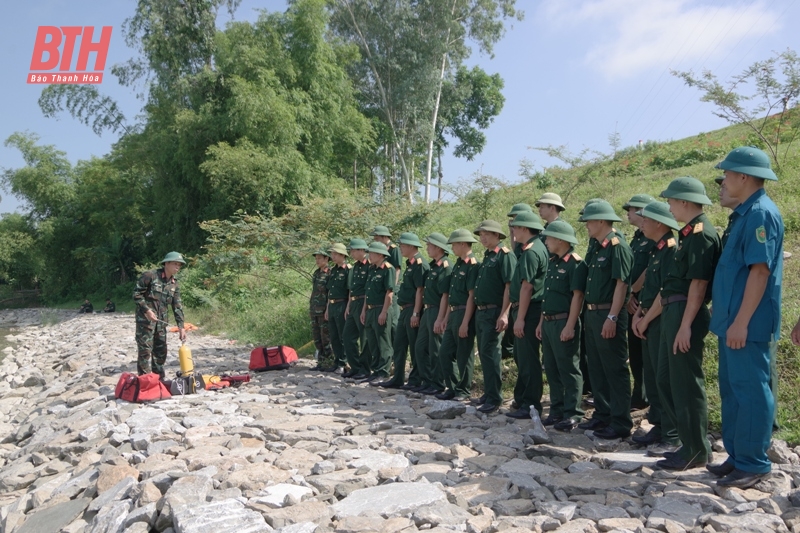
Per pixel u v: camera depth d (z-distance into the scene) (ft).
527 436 16.05
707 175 43.78
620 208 40.22
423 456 15.24
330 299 29.68
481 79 118.01
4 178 124.77
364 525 11.02
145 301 26.86
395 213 42.22
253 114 76.33
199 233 84.53
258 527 11.13
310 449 16.39
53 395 30.40
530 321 19.04
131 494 13.69
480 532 10.78
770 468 11.88
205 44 87.20
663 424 15.11
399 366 25.23
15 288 139.54
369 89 102.89
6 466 19.83
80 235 126.41
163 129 88.28
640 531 10.31
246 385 26.66
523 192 47.73
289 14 84.38
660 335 13.85
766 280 11.48
